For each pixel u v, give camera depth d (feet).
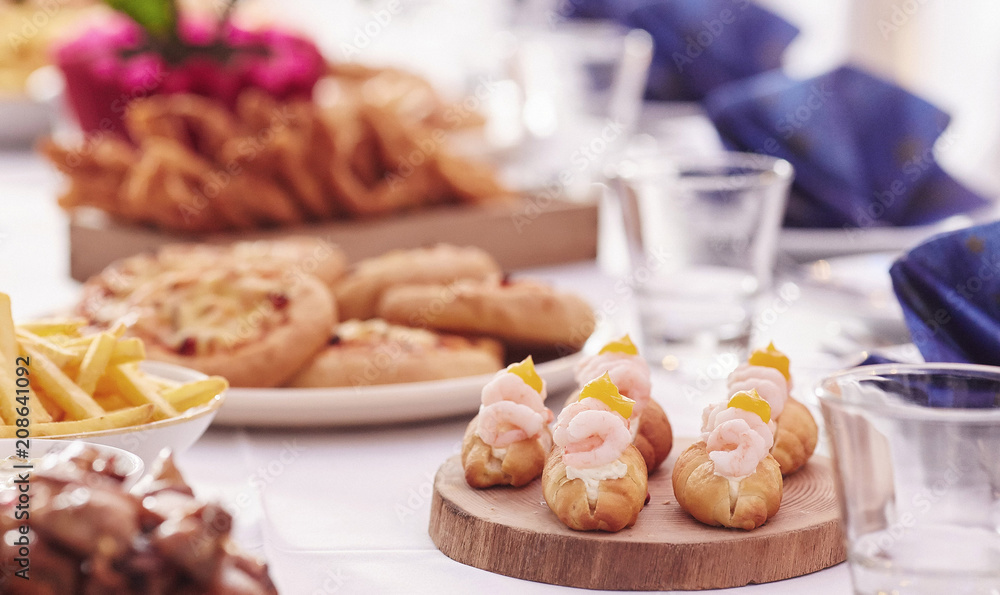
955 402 3.30
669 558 3.42
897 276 3.80
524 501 3.56
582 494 3.45
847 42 8.84
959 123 8.02
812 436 3.65
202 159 4.99
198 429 3.62
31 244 5.64
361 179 5.13
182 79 5.27
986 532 3.07
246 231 4.94
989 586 3.07
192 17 5.46
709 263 4.25
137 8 5.24
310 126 4.94
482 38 9.04
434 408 3.97
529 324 4.19
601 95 6.70
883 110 5.21
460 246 5.12
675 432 3.87
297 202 5.00
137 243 4.92
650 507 3.54
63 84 5.49
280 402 3.92
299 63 5.29
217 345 4.02
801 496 3.57
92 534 2.74
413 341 4.13
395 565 3.51
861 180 5.16
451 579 3.47
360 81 6.15
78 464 3.21
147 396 3.62
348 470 3.82
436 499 3.58
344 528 3.61
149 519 2.90
